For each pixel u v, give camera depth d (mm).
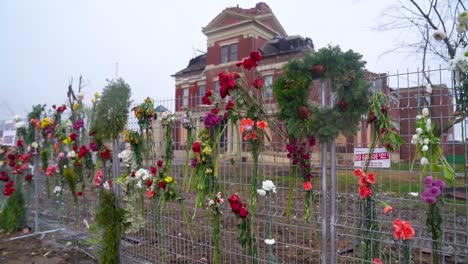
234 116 2416
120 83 3678
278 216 2395
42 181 5250
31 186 5137
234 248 2934
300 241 2992
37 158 4945
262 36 16891
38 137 5000
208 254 3170
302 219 2367
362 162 1979
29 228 5039
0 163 5473
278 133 2324
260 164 2414
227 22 17016
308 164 2109
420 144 1762
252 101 2316
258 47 16562
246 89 2324
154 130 3367
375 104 1870
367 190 1915
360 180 1925
